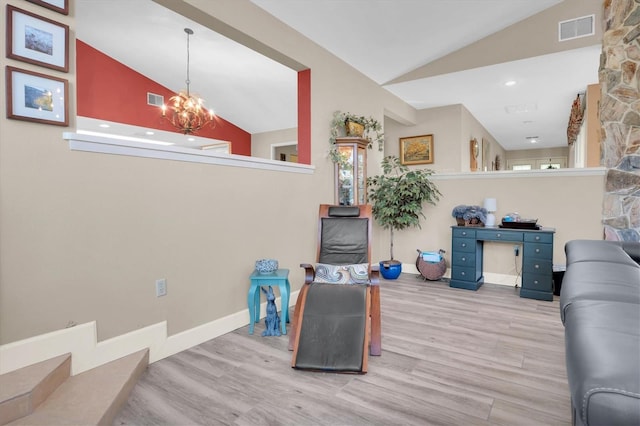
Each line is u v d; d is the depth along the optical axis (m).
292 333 2.59
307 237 3.83
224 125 7.90
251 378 2.18
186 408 1.87
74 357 2.02
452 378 2.16
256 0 3.18
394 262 4.77
